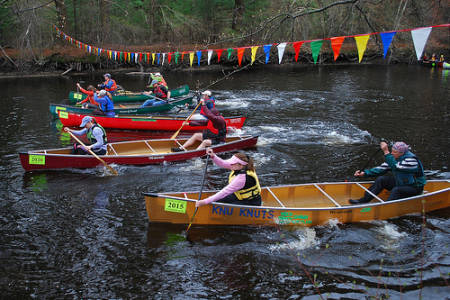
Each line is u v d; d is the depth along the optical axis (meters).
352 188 6.21
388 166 5.86
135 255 4.57
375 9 12.77
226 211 5.14
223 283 4.09
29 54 22.00
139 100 14.39
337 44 5.21
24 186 6.52
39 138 9.55
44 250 4.65
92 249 4.68
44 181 6.75
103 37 24.45
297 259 4.50
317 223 5.26
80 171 7.25
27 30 21.14
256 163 7.84
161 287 4.02
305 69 26.34
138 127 10.58
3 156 8.11
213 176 7.13
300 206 5.97
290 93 16.84
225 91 17.58
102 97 10.52
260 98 15.67
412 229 5.17
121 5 26.67
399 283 4.05
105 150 7.58
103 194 6.26
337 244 4.81
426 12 9.84
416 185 5.48
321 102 14.66
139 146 8.46
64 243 4.80
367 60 29.92
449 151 8.52
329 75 23.08
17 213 5.57
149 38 27.78
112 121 10.44
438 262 4.43
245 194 5.15
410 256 4.55
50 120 11.43
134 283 4.08
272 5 25.22
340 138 9.66
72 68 23.42
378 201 5.97
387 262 4.44
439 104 13.86
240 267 4.36
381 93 16.53
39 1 22.20
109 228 5.18
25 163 7.09
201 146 8.07
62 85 18.61
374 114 12.43
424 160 7.96
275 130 10.49
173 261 4.46
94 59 23.73
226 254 4.61
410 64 28.56
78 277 4.16
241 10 26.92
